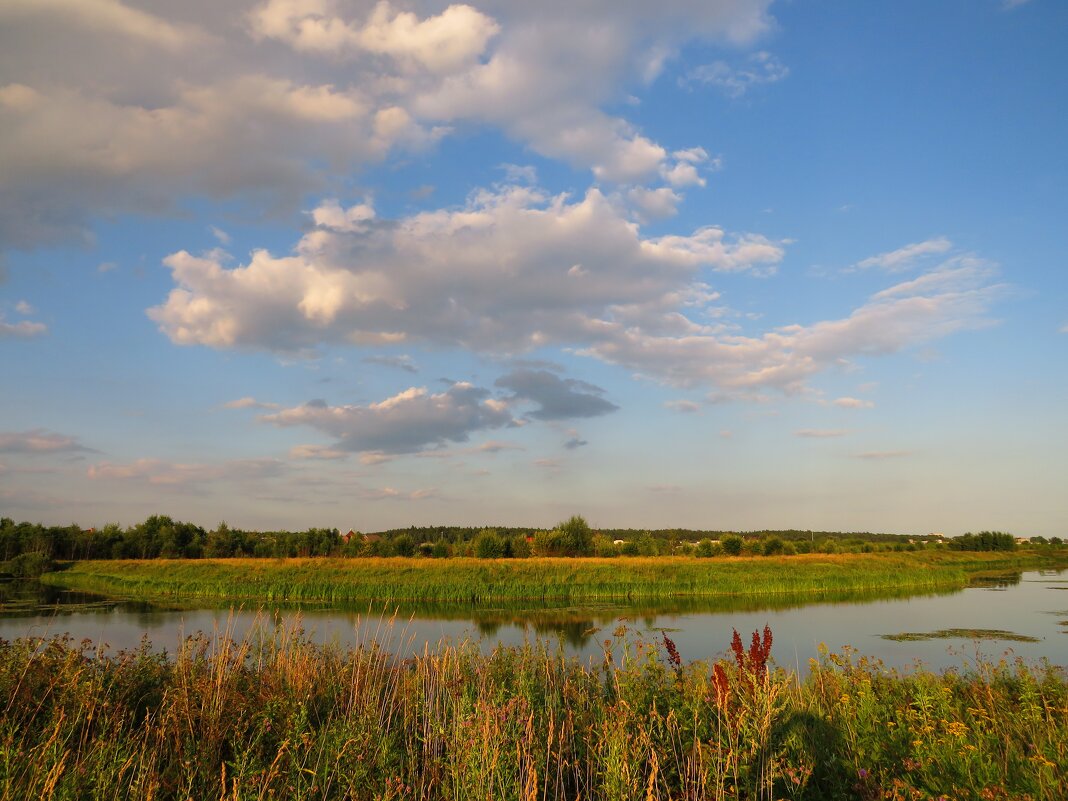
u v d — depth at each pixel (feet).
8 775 17.47
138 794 18.19
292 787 19.01
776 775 19.56
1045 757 20.45
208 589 134.41
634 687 26.68
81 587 146.41
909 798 18.40
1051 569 223.71
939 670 54.29
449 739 22.65
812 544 248.73
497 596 130.62
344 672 31.48
